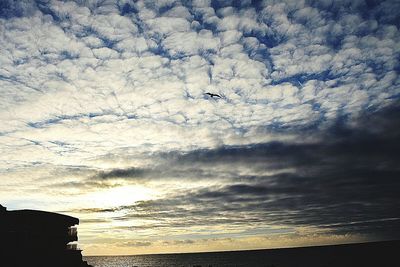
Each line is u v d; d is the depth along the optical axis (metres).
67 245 61.16
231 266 176.62
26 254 54.72
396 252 183.00
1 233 53.69
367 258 162.12
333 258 181.00
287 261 186.38
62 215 61.31
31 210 58.47
